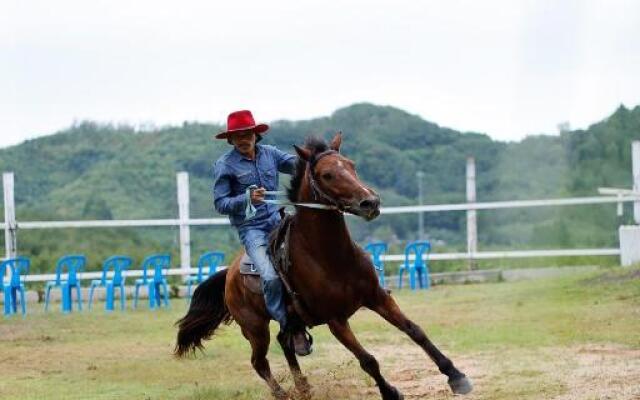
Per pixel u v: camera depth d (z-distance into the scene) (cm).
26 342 1422
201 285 1012
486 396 860
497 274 2180
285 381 1032
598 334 1188
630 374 899
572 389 850
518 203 2127
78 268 1931
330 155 802
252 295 906
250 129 880
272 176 907
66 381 1092
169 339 1427
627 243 2041
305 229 816
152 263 2409
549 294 1667
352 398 909
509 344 1170
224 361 1202
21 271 2052
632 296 1502
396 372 1034
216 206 884
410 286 2053
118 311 1802
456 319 1459
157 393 996
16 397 995
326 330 1424
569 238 2852
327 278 801
